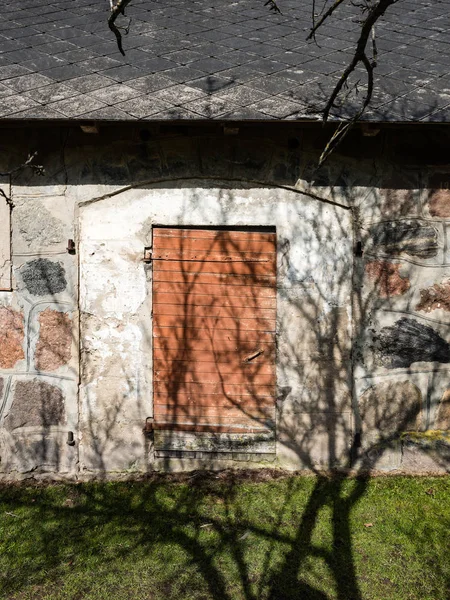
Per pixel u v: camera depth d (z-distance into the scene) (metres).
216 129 3.67
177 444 3.90
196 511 3.45
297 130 3.69
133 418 3.88
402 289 3.79
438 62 3.96
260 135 3.70
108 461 3.90
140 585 2.86
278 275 3.78
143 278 3.80
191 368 3.86
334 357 3.82
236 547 3.12
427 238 3.76
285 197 3.74
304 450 3.87
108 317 3.83
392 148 3.70
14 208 3.77
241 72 3.81
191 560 3.02
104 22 4.67
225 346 3.85
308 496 3.58
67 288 3.81
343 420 3.85
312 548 3.11
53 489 3.74
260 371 3.86
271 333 3.84
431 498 3.55
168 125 3.49
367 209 3.73
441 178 3.72
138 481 3.81
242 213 3.75
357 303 3.79
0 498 3.64
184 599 2.76
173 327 3.84
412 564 2.99
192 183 3.73
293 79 3.73
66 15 4.83
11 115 3.30
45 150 3.73
